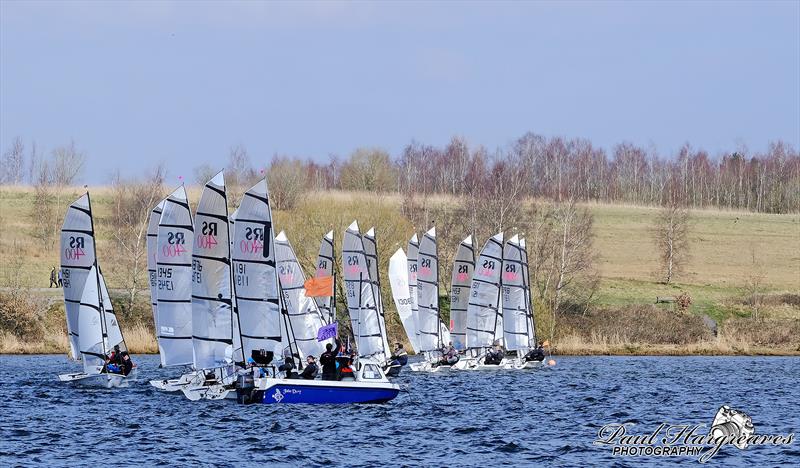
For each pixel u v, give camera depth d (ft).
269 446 594.65
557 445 620.08
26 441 608.19
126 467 537.24
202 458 561.43
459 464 556.92
